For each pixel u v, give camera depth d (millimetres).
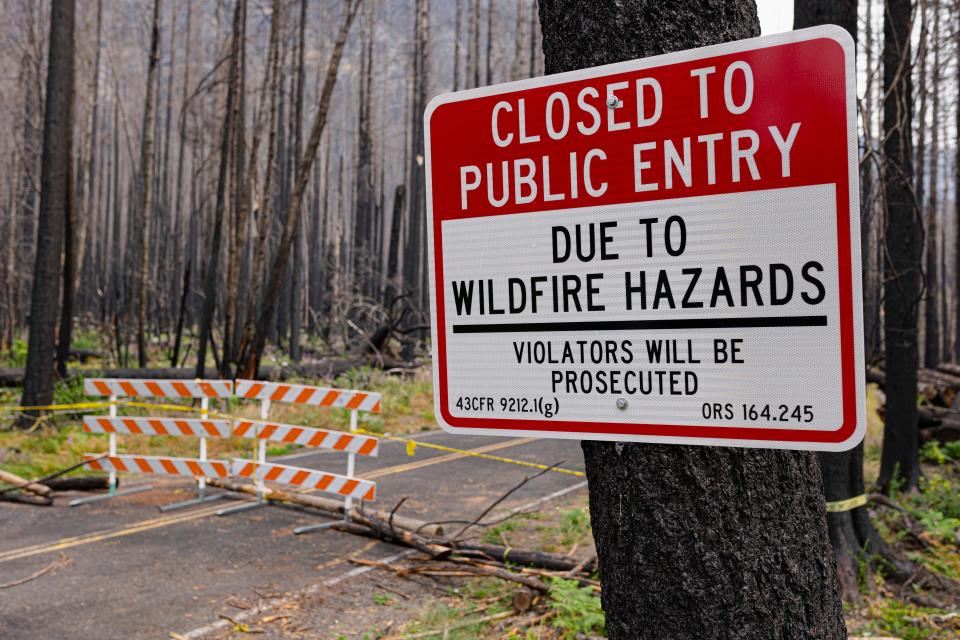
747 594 1631
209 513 8477
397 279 26719
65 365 15734
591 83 1730
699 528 1651
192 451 11859
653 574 1683
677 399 1642
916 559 6711
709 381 1612
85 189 39406
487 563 6535
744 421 1579
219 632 5273
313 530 7824
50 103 13172
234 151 18219
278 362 20906
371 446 7977
